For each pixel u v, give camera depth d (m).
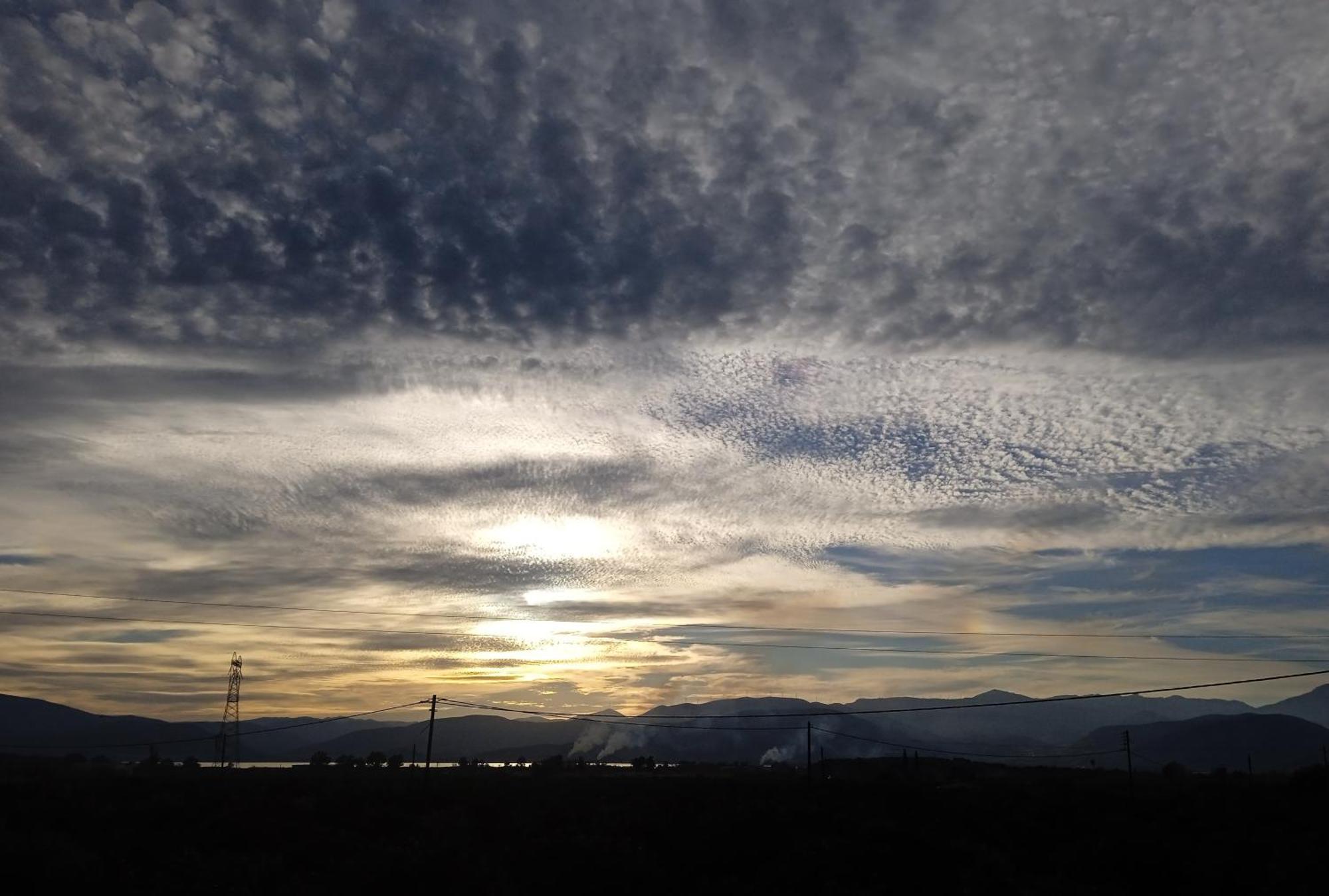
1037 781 72.06
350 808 53.53
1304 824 47.59
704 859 42.44
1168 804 53.41
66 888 33.38
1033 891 36.22
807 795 59.66
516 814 52.25
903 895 36.59
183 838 43.84
